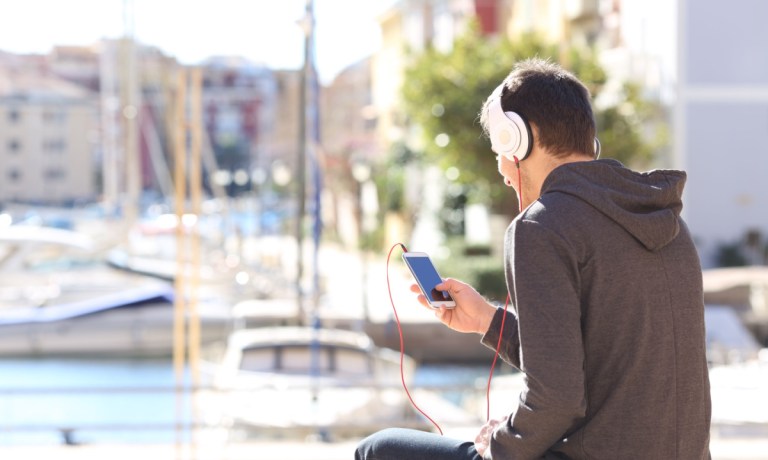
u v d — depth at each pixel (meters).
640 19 23.70
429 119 22.00
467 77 21.94
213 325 19.89
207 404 11.91
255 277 24.00
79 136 53.72
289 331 15.62
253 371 14.20
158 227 33.88
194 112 8.70
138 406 14.10
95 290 22.38
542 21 29.38
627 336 2.20
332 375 14.20
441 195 28.92
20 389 6.89
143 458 7.88
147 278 23.58
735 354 10.45
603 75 22.00
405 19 38.28
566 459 2.25
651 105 22.70
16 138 53.69
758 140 22.31
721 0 22.14
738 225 22.30
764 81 22.30
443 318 2.53
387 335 19.53
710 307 16.77
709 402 2.32
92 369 19.22
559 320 2.14
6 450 8.04
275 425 11.27
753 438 8.63
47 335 19.67
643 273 2.22
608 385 2.21
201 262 24.77
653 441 2.20
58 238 25.05
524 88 2.40
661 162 22.52
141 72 33.03
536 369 2.13
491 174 22.06
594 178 2.29
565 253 2.20
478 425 7.45
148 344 19.75
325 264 31.14
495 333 2.46
